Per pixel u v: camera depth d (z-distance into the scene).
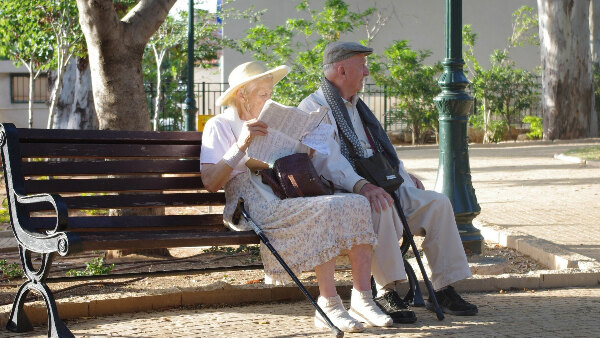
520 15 31.19
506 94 28.47
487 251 7.56
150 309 5.24
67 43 18.72
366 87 29.53
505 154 21.38
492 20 31.70
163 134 5.17
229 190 5.04
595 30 29.55
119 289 5.85
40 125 36.28
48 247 4.16
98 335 4.53
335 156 5.04
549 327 4.70
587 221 9.71
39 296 5.52
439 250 5.09
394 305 4.91
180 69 32.44
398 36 31.31
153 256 7.61
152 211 7.79
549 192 12.91
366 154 5.26
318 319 4.65
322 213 4.51
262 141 4.84
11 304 5.01
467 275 5.07
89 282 6.04
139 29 7.43
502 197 12.39
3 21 19.16
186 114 19.72
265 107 4.73
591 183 14.06
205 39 28.80
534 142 25.41
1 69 35.66
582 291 5.91
